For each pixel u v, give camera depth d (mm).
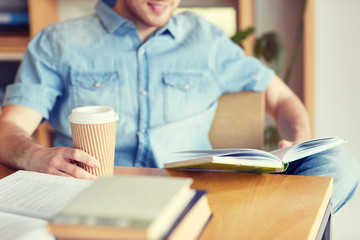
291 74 2846
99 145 912
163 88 1537
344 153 1141
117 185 596
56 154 944
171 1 1484
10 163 1076
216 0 2844
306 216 758
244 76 1589
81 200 554
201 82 1567
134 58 1521
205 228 677
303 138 1410
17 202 764
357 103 2635
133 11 1493
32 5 2793
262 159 931
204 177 985
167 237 518
